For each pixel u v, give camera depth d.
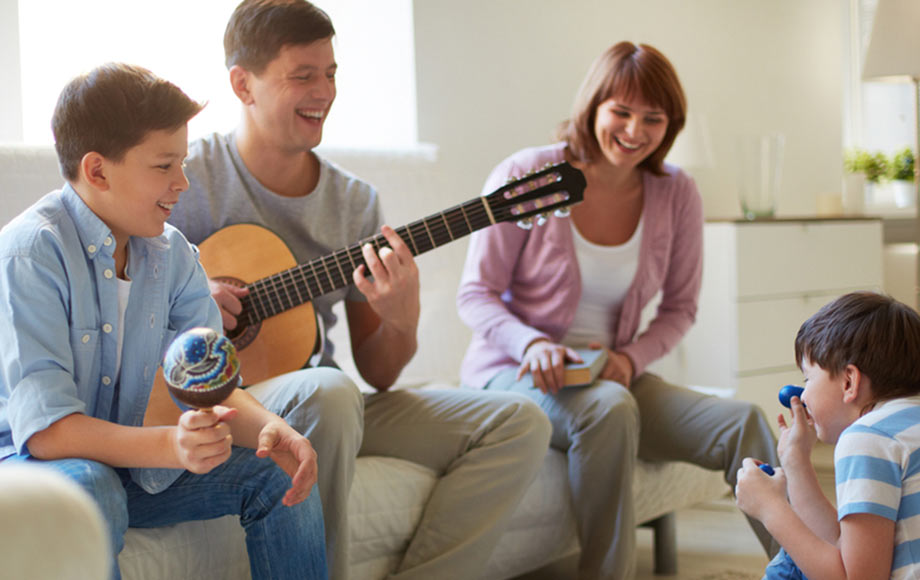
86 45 2.61
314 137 1.81
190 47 2.78
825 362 1.34
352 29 3.14
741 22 4.36
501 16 3.41
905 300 4.51
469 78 3.32
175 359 1.08
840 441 1.25
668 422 2.19
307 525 1.39
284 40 1.75
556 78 3.59
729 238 3.48
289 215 1.88
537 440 1.87
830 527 1.35
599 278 2.28
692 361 3.61
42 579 0.49
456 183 3.29
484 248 2.28
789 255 3.65
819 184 4.70
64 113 1.29
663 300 2.46
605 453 1.98
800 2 4.62
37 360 1.24
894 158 4.53
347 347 2.47
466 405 1.91
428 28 3.20
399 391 1.99
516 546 2.02
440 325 2.66
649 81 2.17
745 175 3.79
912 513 1.18
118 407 1.37
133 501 1.39
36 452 1.23
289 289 1.81
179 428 1.16
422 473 1.88
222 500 1.40
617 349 2.32
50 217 1.30
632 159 2.20
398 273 1.74
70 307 1.30
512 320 2.20
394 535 1.82
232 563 1.54
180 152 1.31
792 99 4.58
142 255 1.39
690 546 2.63
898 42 2.64
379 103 3.18
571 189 1.81
